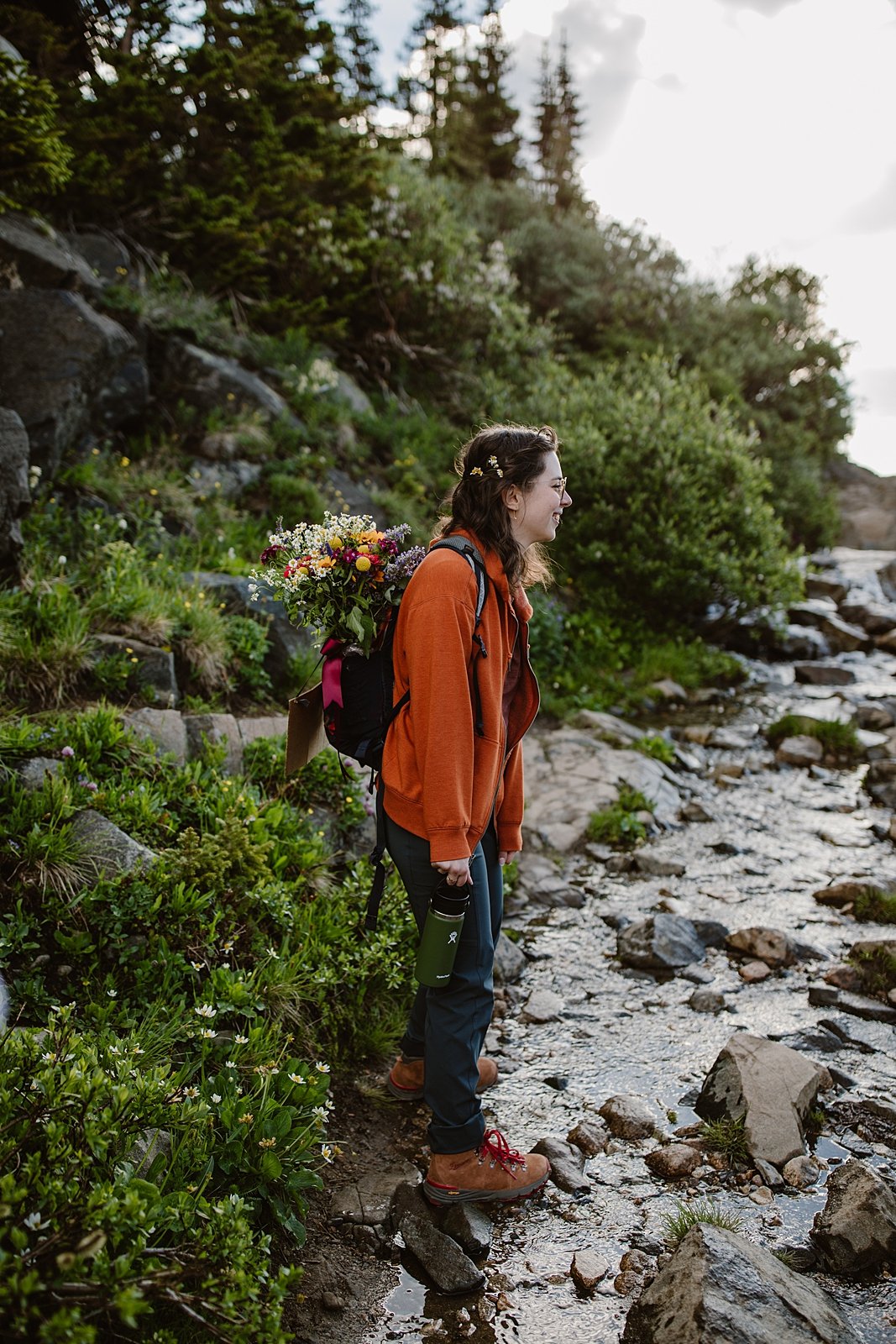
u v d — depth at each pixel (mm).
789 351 15227
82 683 3854
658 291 14281
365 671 2244
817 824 5168
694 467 8273
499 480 2217
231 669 4566
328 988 2988
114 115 7793
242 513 6223
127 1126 1942
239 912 3012
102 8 8625
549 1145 2568
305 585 2236
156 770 3500
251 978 2760
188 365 6879
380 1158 2523
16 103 5402
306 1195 2338
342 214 9477
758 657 8828
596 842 4824
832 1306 1979
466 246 10844
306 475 6742
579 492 8383
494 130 23766
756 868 4598
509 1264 2191
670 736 6566
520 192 15305
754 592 8023
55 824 2943
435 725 2045
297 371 7738
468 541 2193
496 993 3414
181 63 8273
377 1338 1962
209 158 8531
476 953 2240
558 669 7090
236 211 7926
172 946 2789
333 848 3746
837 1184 2361
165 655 4125
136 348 6398
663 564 7883
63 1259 1353
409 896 2297
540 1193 2426
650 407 8539
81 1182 1705
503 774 2502
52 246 6574
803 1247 2225
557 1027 3221
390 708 2227
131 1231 1651
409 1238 2211
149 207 7836
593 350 13664
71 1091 1818
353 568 2221
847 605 10250
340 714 2260
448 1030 2260
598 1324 2006
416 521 7031
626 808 5113
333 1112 2668
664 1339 1837
